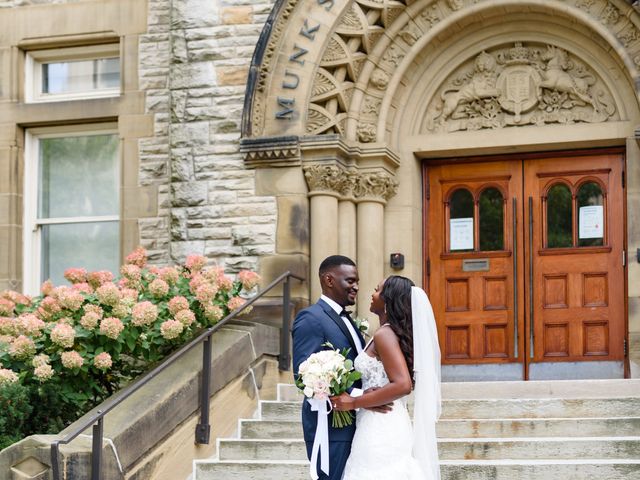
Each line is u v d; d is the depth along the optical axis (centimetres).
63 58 1196
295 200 1022
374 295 616
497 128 1054
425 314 600
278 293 1015
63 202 1188
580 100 1035
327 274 631
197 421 797
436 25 1046
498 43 1059
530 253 1055
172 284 902
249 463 760
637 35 981
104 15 1166
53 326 824
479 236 1074
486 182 1078
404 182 1069
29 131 1192
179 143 1066
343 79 1042
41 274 1184
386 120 1059
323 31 1032
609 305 1027
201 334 812
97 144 1188
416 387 600
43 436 673
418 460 593
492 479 702
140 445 721
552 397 859
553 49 1044
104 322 811
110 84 1186
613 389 861
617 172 1041
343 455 597
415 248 1066
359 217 1050
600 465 694
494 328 1057
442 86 1077
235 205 1039
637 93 973
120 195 1145
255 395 894
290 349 984
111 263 1170
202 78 1069
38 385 819
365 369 598
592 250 1038
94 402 865
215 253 1038
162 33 1152
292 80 1032
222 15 1073
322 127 1033
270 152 1022
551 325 1040
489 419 802
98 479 664
